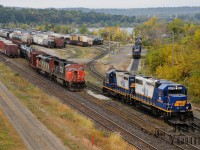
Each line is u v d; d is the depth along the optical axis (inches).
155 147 1048.8
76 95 1877.5
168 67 2224.4
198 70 1798.7
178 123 1312.7
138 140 1119.0
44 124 1166.3
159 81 1430.9
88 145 1002.7
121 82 1748.3
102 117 1409.9
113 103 1716.3
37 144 958.4
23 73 2541.8
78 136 1076.5
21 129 1092.5
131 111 1561.3
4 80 2137.1
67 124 1218.0
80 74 2001.7
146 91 1501.0
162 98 1360.7
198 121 1391.5
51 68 2301.9
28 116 1266.0
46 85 2140.7
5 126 1110.4
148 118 1437.0
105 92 1939.0
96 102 1702.8
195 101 1737.2
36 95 1770.4
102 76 2514.8
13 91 1774.1
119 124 1311.5
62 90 2011.6
